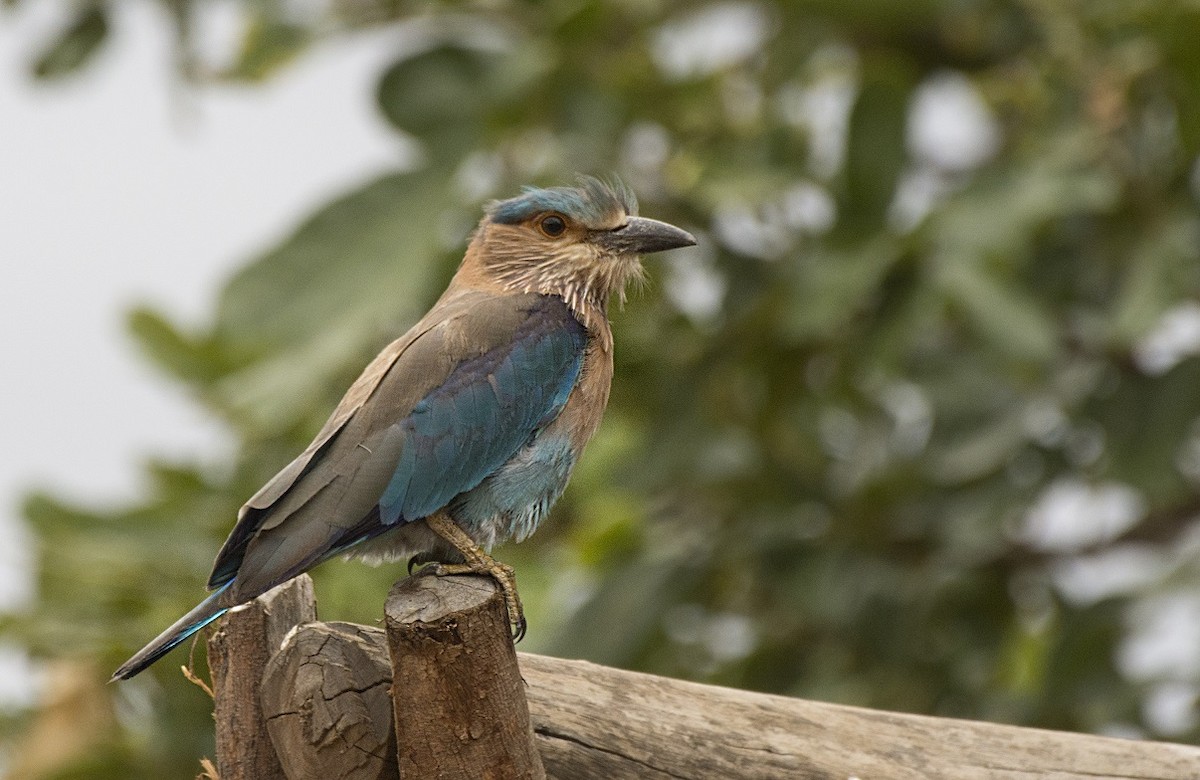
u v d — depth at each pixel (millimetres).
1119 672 13617
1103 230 13617
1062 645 13688
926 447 14328
